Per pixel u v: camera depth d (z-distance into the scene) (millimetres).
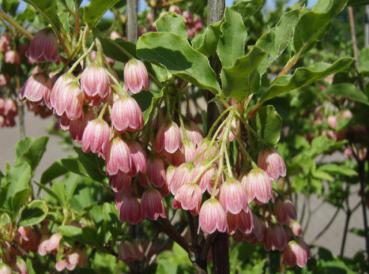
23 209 193
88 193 248
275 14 303
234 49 149
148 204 148
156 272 219
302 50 153
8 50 275
